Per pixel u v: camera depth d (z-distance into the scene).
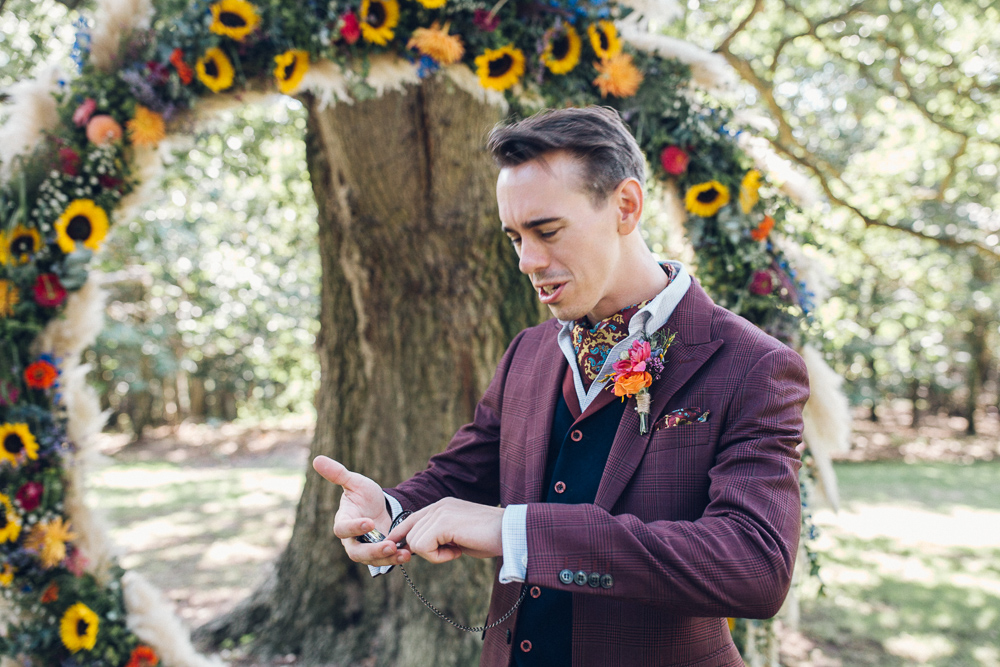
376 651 3.24
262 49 2.02
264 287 9.46
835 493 1.94
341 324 3.36
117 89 2.04
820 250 2.09
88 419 2.25
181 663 2.37
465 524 0.91
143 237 5.86
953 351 13.93
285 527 5.96
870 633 3.73
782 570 0.86
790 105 6.95
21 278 2.06
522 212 0.97
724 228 2.01
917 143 8.06
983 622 3.89
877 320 10.76
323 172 3.15
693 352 1.06
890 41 5.74
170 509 6.75
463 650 3.00
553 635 1.13
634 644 1.04
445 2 1.93
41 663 2.19
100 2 2.03
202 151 4.68
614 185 0.99
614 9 2.04
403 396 3.16
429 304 3.09
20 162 2.05
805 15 5.84
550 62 1.98
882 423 16.72
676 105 2.08
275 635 3.39
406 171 2.83
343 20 1.88
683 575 0.84
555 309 1.04
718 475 0.96
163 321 10.65
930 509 7.26
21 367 2.12
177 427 14.36
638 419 1.06
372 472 3.27
